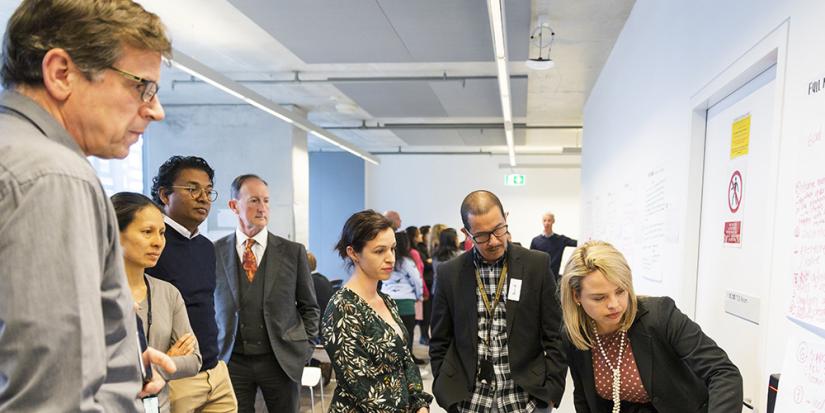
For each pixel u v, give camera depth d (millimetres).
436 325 2166
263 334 2307
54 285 593
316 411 3803
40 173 612
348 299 1775
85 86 709
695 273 2229
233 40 4855
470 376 1986
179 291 1779
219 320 2314
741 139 1801
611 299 1525
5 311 577
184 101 7195
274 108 5938
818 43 1202
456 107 6973
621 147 3863
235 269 2352
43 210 600
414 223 12461
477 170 12242
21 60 685
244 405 2303
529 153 11469
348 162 12211
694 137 2211
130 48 734
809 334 1184
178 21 4387
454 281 2107
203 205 1968
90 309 627
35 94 700
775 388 1289
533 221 12023
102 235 691
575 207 11844
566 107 7312
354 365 1698
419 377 1938
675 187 2430
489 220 1951
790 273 1312
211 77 4508
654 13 2881
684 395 1554
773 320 1410
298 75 5957
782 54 1387
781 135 1388
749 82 1747
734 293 1823
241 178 2459
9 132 643
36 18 680
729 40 1791
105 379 715
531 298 1982
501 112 7281
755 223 1664
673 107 2488
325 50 4523
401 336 1883
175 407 1772
